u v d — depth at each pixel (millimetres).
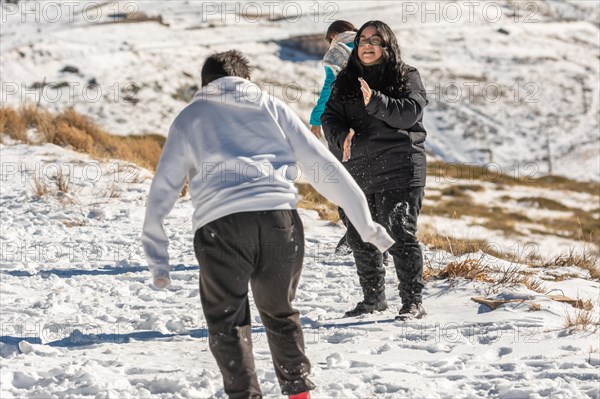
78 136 32781
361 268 12586
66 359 10422
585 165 157750
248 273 7574
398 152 11664
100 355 10602
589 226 58656
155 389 9141
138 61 168250
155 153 36250
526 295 13227
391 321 12055
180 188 7777
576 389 8586
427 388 8828
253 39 191125
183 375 9492
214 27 196375
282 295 7695
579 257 18656
